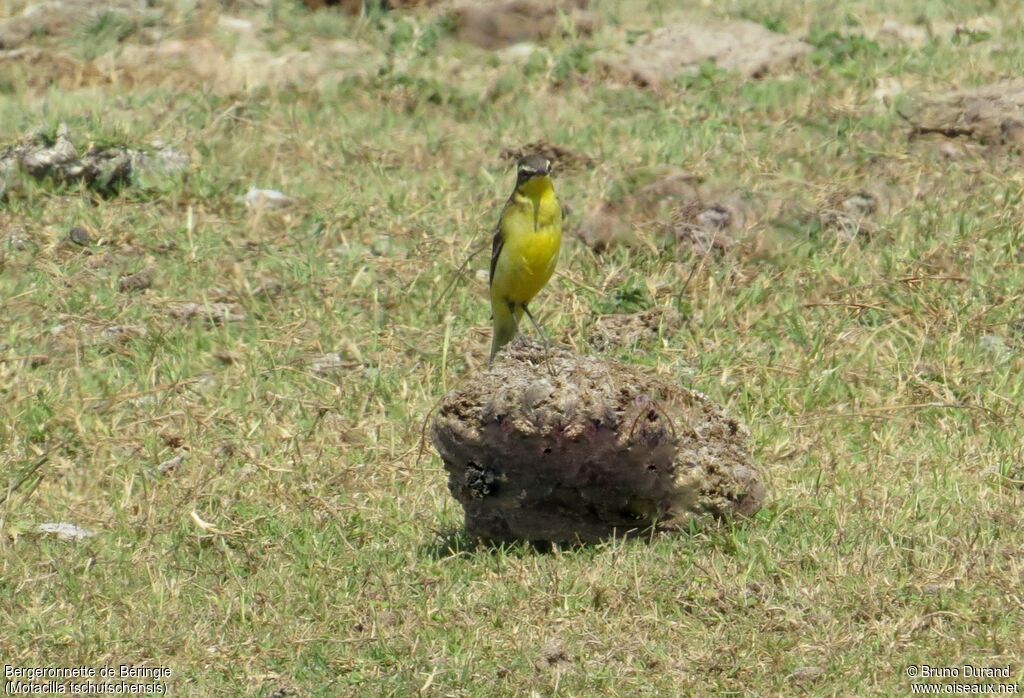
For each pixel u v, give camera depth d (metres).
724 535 10.77
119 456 12.99
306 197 18.19
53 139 18.16
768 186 17.77
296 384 14.15
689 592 10.07
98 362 14.61
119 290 16.05
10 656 9.71
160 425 13.47
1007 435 12.55
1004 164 18.17
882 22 23.44
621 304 15.31
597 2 24.50
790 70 21.89
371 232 17.33
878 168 18.23
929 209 16.94
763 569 10.39
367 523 11.64
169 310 15.58
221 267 16.52
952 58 21.59
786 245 16.23
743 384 13.75
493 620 9.94
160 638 9.95
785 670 9.17
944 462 12.08
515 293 12.74
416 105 21.52
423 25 23.84
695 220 16.66
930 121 19.34
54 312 15.51
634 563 10.41
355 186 18.55
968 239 16.14
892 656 9.23
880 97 20.42
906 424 12.95
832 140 19.12
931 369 13.86
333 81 22.23
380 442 13.01
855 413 13.05
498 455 10.62
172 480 12.46
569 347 14.48
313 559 11.05
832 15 23.72
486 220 17.48
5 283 16.02
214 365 14.59
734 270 15.88
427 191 18.38
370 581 10.62
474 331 15.04
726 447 11.05
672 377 13.90
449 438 10.77
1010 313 14.76
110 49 23.33
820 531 10.93
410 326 15.17
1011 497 11.42
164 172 18.47
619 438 10.48
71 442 13.19
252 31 23.94
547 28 23.61
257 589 10.61
